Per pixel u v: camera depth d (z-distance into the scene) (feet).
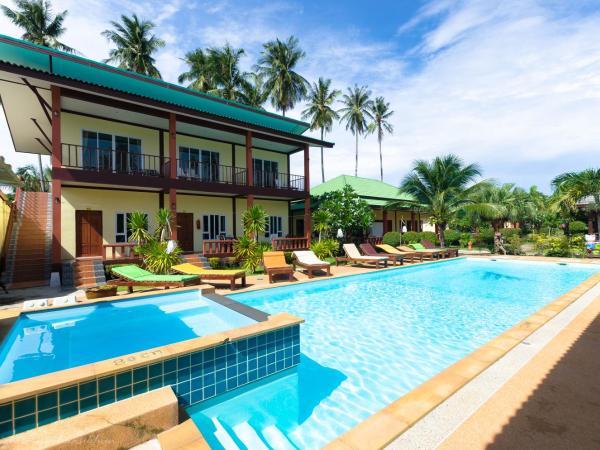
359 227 62.23
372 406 12.42
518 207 91.86
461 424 9.32
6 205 40.50
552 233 83.46
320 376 14.80
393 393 13.34
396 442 8.63
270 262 38.17
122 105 40.52
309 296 31.32
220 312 20.85
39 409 8.79
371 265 51.78
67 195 42.16
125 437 8.68
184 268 33.83
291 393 13.34
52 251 35.29
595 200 55.47
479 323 22.48
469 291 33.47
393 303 28.43
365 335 20.12
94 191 44.06
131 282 28.53
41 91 37.35
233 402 12.67
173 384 11.10
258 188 53.11
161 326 20.03
